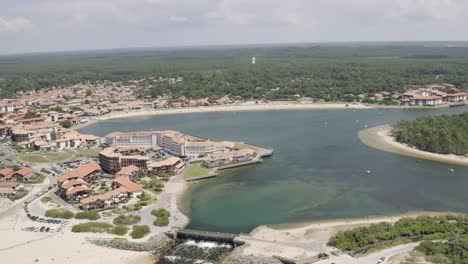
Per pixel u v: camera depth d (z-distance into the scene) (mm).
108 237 184250
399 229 174375
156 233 186875
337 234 174750
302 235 182125
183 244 182750
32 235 188500
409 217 195000
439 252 156625
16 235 188625
